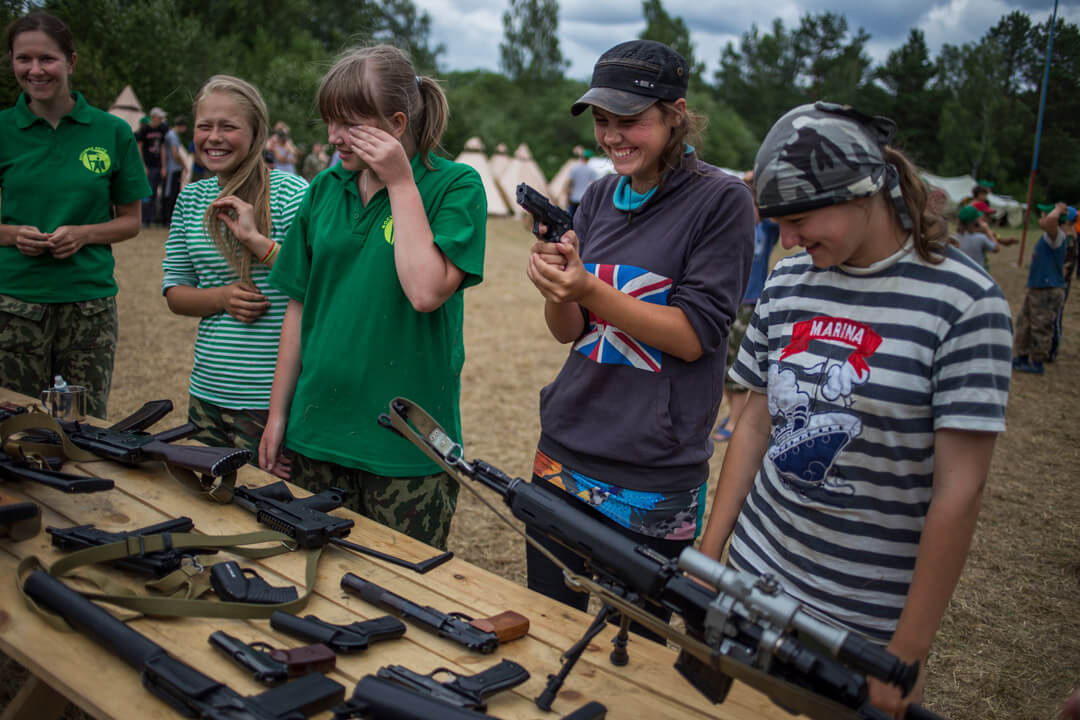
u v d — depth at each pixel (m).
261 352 2.90
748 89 69.06
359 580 1.78
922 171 1.52
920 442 1.50
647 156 1.99
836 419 1.56
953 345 1.43
